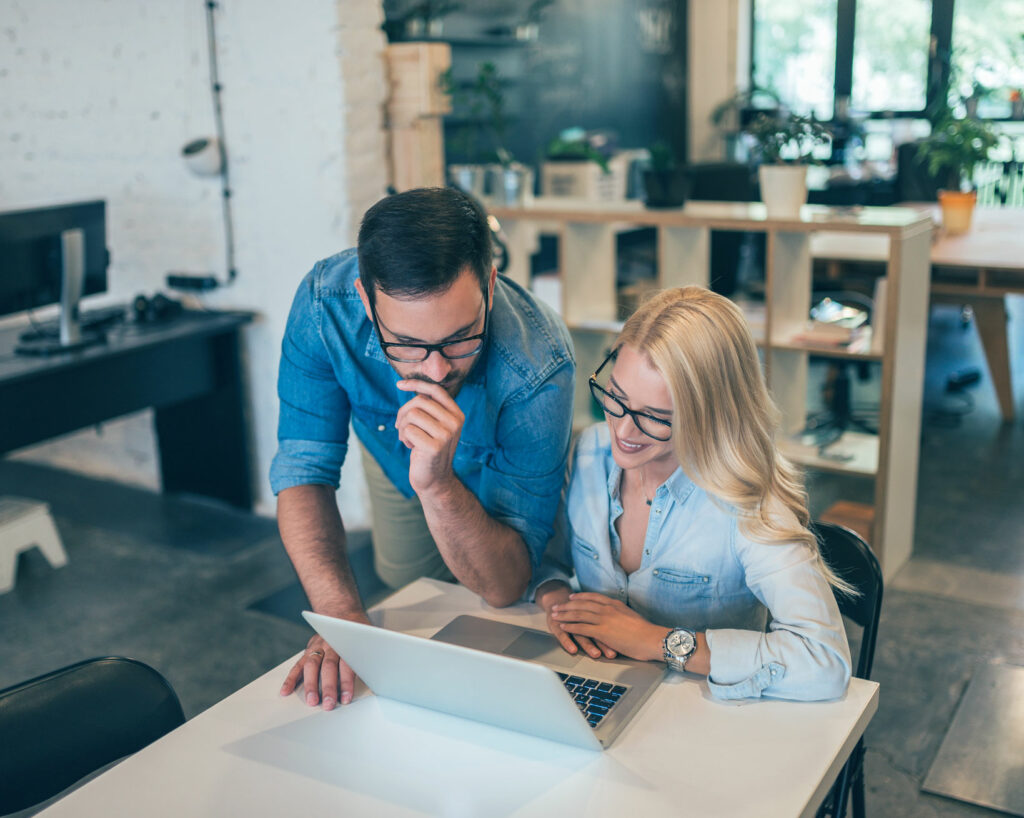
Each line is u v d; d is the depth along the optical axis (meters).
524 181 3.84
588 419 3.83
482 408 1.52
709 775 1.19
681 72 8.36
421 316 1.25
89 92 4.03
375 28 3.56
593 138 6.61
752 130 3.24
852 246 4.46
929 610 3.10
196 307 4.04
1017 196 7.31
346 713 1.37
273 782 1.23
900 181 6.07
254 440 4.08
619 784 1.18
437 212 1.24
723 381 1.40
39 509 3.62
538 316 1.55
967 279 4.28
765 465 1.45
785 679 1.33
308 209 3.65
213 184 3.85
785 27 8.45
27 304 3.37
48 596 3.44
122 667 1.47
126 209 4.10
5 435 3.18
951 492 4.04
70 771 1.41
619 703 1.33
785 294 3.33
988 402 5.20
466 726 1.32
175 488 4.32
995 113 7.54
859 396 5.17
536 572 1.66
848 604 1.72
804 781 1.17
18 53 4.15
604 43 7.44
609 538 1.64
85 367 3.40
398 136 3.69
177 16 3.72
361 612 1.53
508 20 6.47
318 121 3.53
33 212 3.34
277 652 3.04
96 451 4.60
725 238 5.32
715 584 1.55
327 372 1.62
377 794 1.19
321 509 1.64
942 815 2.20
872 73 8.12
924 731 2.49
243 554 3.74
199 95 3.76
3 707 1.36
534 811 1.15
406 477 1.87
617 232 6.20
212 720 1.36
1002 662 2.79
